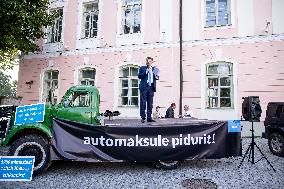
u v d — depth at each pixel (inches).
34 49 573.0
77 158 236.7
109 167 267.3
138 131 245.9
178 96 509.7
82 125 241.4
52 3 647.1
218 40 497.4
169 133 249.0
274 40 468.8
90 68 589.3
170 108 462.9
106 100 561.0
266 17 477.7
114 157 242.1
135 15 574.6
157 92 522.0
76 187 205.2
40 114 241.4
